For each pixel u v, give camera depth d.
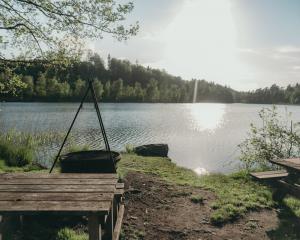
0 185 4.39
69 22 10.23
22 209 3.40
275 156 13.22
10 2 10.12
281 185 7.56
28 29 10.47
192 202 7.70
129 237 5.68
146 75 173.25
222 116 78.62
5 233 4.78
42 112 60.66
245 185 9.53
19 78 11.28
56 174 5.09
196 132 38.22
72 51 11.05
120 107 99.62
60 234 5.33
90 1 9.99
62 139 23.80
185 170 13.09
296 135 13.07
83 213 3.38
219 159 20.92
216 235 6.00
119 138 29.84
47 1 10.10
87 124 41.59
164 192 8.26
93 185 4.35
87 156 7.61
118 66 162.38
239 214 6.95
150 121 52.06
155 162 14.37
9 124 36.88
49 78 103.75
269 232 6.16
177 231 6.06
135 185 8.52
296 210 7.30
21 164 12.28
